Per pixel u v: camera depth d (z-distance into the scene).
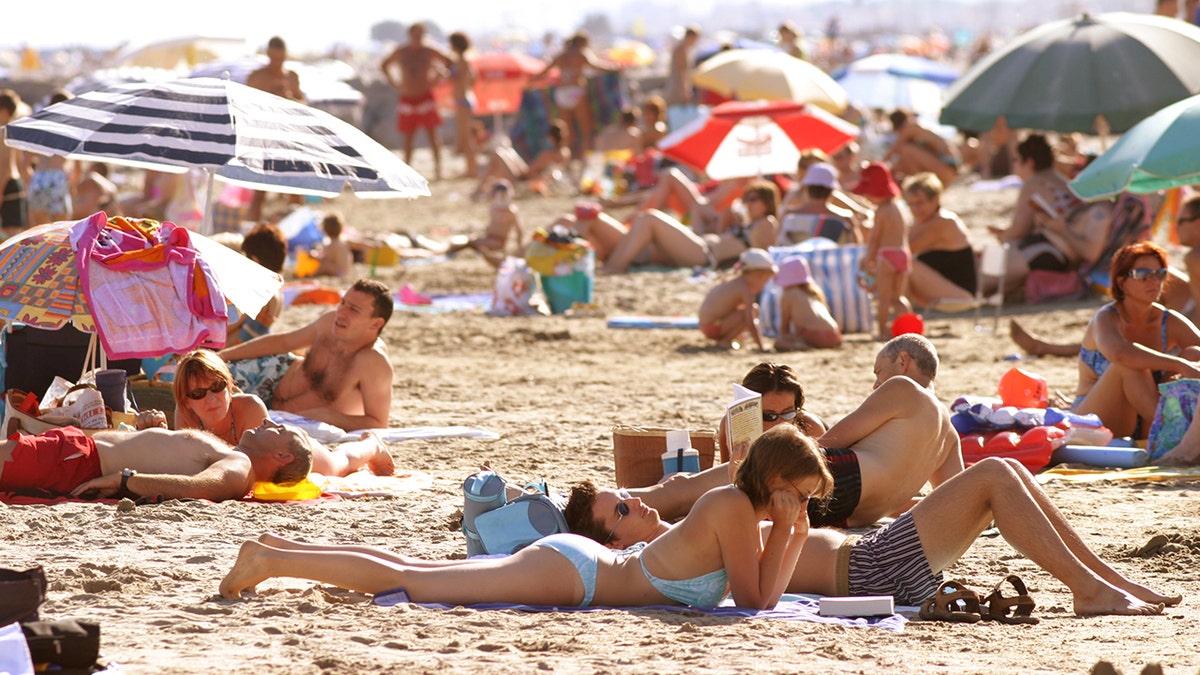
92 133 32.31
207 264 28.28
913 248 58.16
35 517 24.12
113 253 27.89
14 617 16.17
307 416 33.56
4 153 59.47
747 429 23.41
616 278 67.88
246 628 17.81
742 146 77.00
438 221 94.12
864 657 17.33
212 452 26.84
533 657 16.72
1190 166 39.62
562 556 19.91
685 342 53.84
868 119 119.06
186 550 22.75
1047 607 20.97
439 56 121.31
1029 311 58.28
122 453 26.31
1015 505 20.73
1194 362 34.00
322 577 19.73
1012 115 59.06
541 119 126.06
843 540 21.27
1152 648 18.11
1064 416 33.00
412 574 19.73
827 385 43.56
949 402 39.91
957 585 20.50
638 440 26.27
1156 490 29.92
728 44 137.88
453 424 37.84
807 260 54.91
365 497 28.08
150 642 16.91
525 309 60.88
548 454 33.66
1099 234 59.38
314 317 56.75
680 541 19.78
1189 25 59.91
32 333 29.83
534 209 97.44
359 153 34.22
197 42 110.50
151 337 27.61
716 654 17.14
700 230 75.12
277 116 34.12
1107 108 57.62
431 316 60.16
